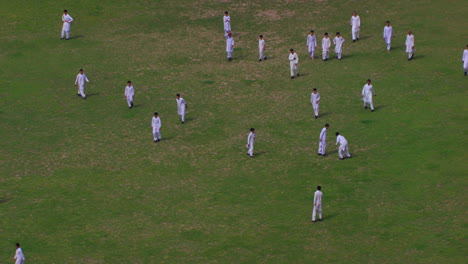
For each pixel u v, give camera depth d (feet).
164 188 203.41
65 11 316.81
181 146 230.48
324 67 286.87
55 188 204.74
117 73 289.12
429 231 171.73
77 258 166.50
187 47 312.71
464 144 215.92
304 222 180.96
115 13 350.02
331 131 233.96
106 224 184.03
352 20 306.76
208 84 277.23
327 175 206.08
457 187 192.03
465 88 257.14
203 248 169.78
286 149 224.53
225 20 315.17
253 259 163.32
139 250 169.78
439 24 322.34
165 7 358.43
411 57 286.46
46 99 267.80
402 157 212.43
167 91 272.72
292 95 263.90
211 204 193.06
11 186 205.98
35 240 176.55
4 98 267.59
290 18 340.80
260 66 291.17
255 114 250.78
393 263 158.10
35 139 237.86
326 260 161.27
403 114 241.35
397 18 333.01
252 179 206.90
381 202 188.44
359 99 256.73
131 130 243.19
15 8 352.49
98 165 219.20
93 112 257.75
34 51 308.40
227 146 229.04
